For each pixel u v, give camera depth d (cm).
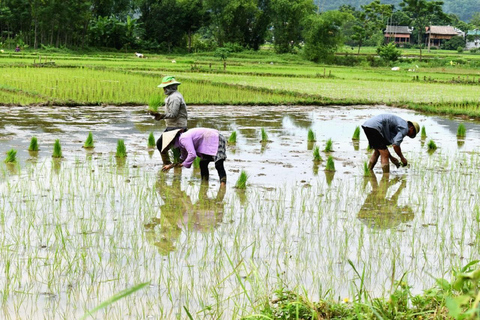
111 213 730
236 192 869
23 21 7156
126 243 613
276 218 732
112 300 261
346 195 875
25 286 493
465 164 1154
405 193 898
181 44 8594
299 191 890
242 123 1712
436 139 1519
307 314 413
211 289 494
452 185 959
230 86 2861
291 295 438
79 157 1096
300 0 8100
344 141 1447
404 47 11888
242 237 649
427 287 516
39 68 3625
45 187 848
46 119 1612
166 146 957
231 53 7438
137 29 7969
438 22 13400
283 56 7681
